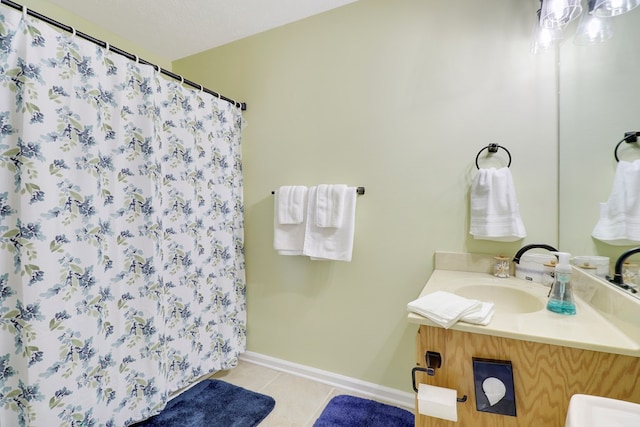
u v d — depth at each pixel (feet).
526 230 4.52
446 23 4.96
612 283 3.16
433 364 3.10
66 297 3.88
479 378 2.94
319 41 5.97
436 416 2.90
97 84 4.25
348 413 5.16
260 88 6.64
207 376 6.40
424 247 5.22
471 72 4.81
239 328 6.78
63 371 3.82
